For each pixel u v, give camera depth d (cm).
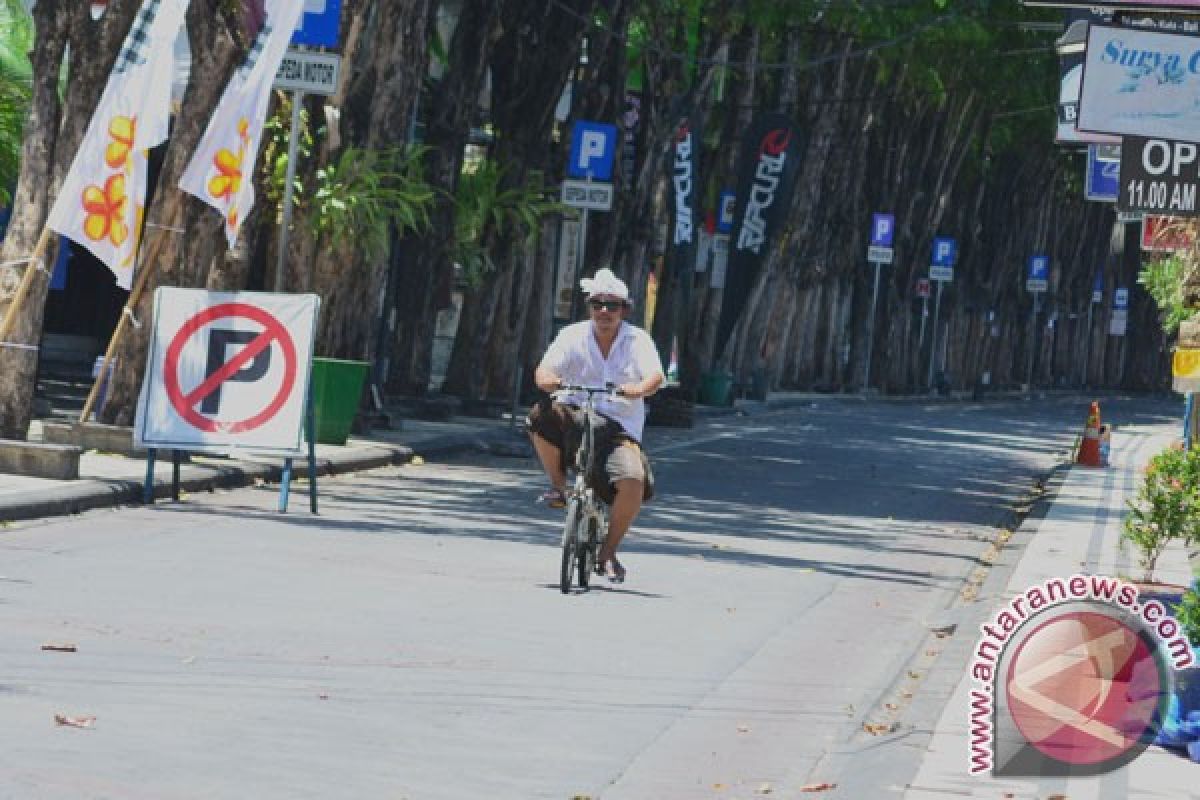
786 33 15888
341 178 8381
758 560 5788
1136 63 4512
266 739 2884
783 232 18288
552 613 4328
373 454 7762
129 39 5856
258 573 4519
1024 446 14300
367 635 3816
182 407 5788
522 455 9056
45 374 10100
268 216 8450
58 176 6103
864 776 2884
